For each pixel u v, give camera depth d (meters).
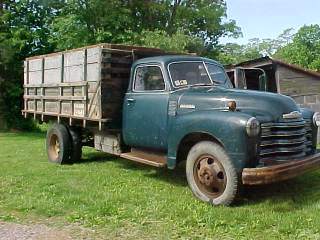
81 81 8.52
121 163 9.47
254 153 5.75
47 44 23.86
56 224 5.33
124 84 8.14
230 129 5.80
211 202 6.06
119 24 23.12
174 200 6.30
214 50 28.67
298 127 6.28
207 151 6.11
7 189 7.03
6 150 12.12
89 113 8.33
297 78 14.86
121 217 5.52
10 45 21.91
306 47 39.31
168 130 6.88
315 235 4.78
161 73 7.20
